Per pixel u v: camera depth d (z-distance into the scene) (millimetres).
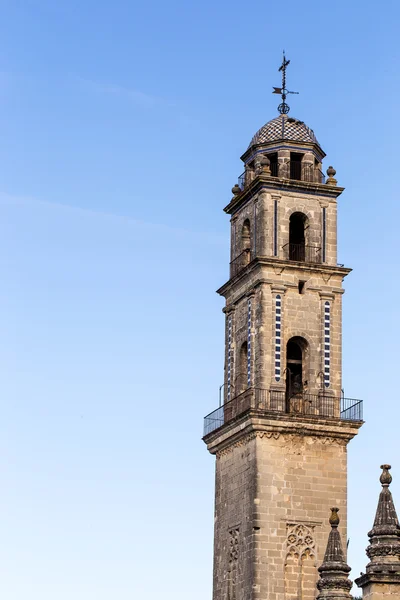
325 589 79000
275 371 96500
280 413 94625
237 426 96375
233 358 101375
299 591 92125
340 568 80000
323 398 97062
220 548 97938
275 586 91750
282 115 105125
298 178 103312
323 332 98500
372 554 69125
